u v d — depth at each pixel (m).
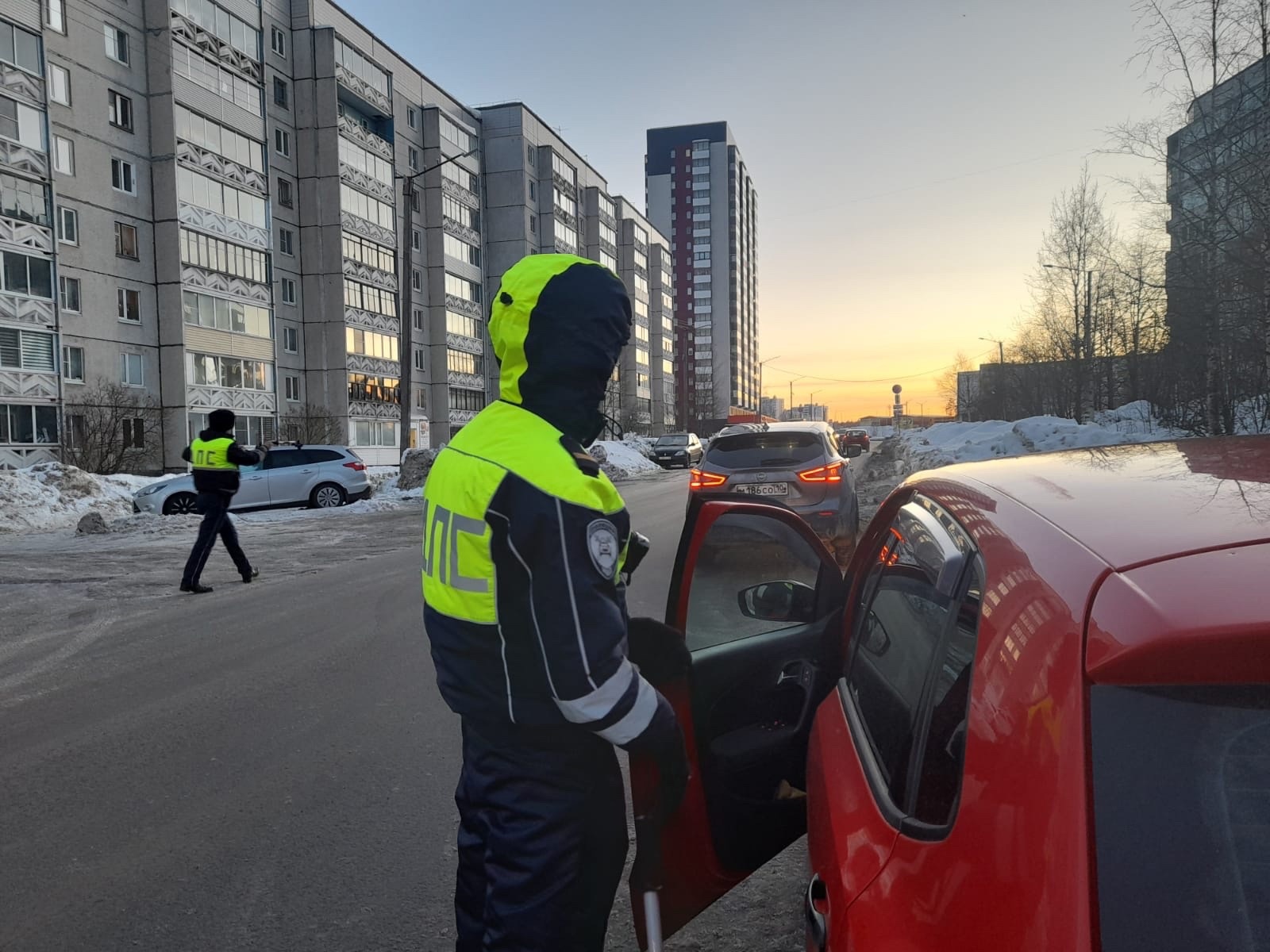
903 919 1.17
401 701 5.25
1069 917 0.93
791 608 2.89
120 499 20.14
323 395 47.00
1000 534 1.44
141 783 4.11
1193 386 19.22
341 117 46.75
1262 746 0.97
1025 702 1.10
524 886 1.67
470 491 1.63
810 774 1.92
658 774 1.84
